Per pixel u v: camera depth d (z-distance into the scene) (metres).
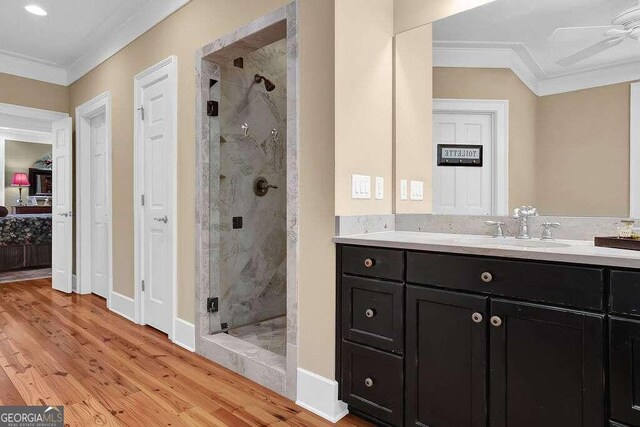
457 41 2.01
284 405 1.96
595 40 1.66
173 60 2.85
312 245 1.93
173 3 2.87
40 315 3.48
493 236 1.92
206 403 1.96
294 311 2.00
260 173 3.30
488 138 1.94
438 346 1.52
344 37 1.88
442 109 2.06
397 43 2.19
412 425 1.59
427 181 2.11
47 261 6.29
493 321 1.38
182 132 2.80
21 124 6.41
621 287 1.14
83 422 1.76
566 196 1.74
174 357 2.56
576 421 1.21
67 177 4.36
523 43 1.84
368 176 2.03
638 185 1.56
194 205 2.68
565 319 1.23
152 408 1.90
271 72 3.37
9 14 3.30
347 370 1.80
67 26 3.51
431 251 1.54
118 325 3.21
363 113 2.00
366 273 1.74
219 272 2.96
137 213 3.23
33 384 2.13
